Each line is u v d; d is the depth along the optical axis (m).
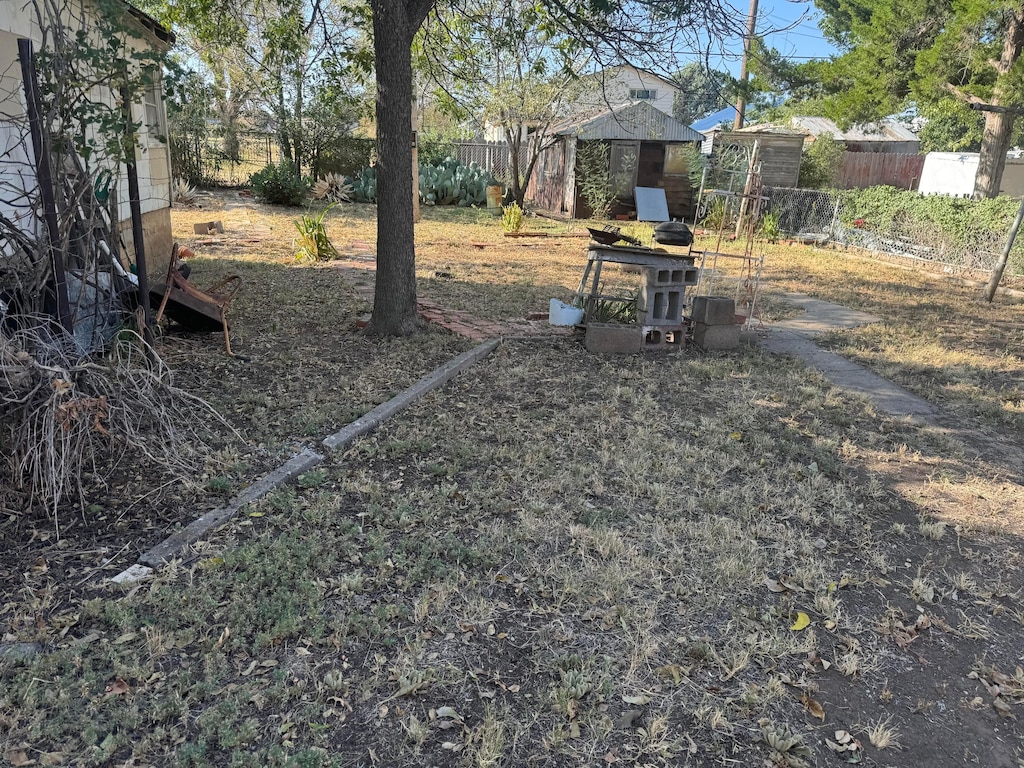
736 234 16.75
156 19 8.46
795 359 7.05
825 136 20.81
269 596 2.92
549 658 2.66
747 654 2.71
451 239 15.21
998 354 7.59
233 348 6.36
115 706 2.34
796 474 4.37
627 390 5.71
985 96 14.48
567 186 21.98
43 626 2.68
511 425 4.90
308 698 2.42
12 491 3.48
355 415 4.89
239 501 3.63
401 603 2.93
